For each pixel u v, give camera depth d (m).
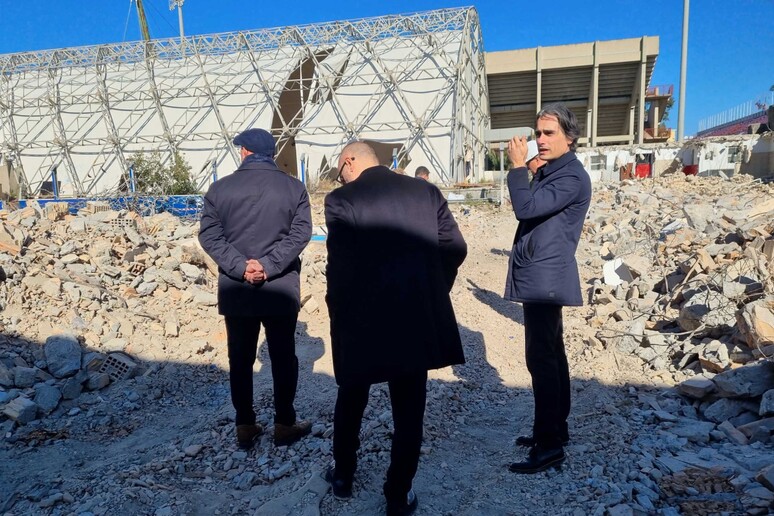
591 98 38.19
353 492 2.67
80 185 26.88
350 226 2.32
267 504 2.58
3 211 7.61
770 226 6.45
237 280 2.97
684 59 29.80
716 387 3.33
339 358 2.37
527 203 2.64
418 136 24.78
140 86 27.14
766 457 2.66
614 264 6.50
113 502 2.64
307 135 25.64
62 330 4.61
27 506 2.70
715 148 27.59
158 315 5.39
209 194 3.04
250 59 26.58
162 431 3.67
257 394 4.00
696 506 2.33
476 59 31.08
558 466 2.78
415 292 2.28
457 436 3.30
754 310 3.66
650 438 3.01
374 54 25.23
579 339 4.84
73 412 3.87
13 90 27.88
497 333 5.25
